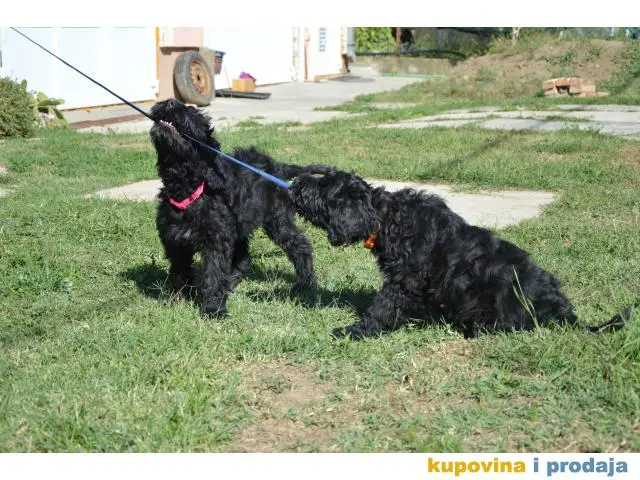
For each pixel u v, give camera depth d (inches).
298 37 508.7
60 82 316.5
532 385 90.5
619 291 127.2
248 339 107.6
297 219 151.6
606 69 397.7
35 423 83.0
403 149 240.1
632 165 213.5
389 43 662.5
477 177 205.2
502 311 108.0
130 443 80.9
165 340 106.4
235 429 84.1
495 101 371.6
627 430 80.9
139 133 276.5
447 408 87.8
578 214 175.2
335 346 107.0
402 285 110.3
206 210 119.1
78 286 137.7
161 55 363.6
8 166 218.7
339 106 367.6
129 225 165.5
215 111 348.2
